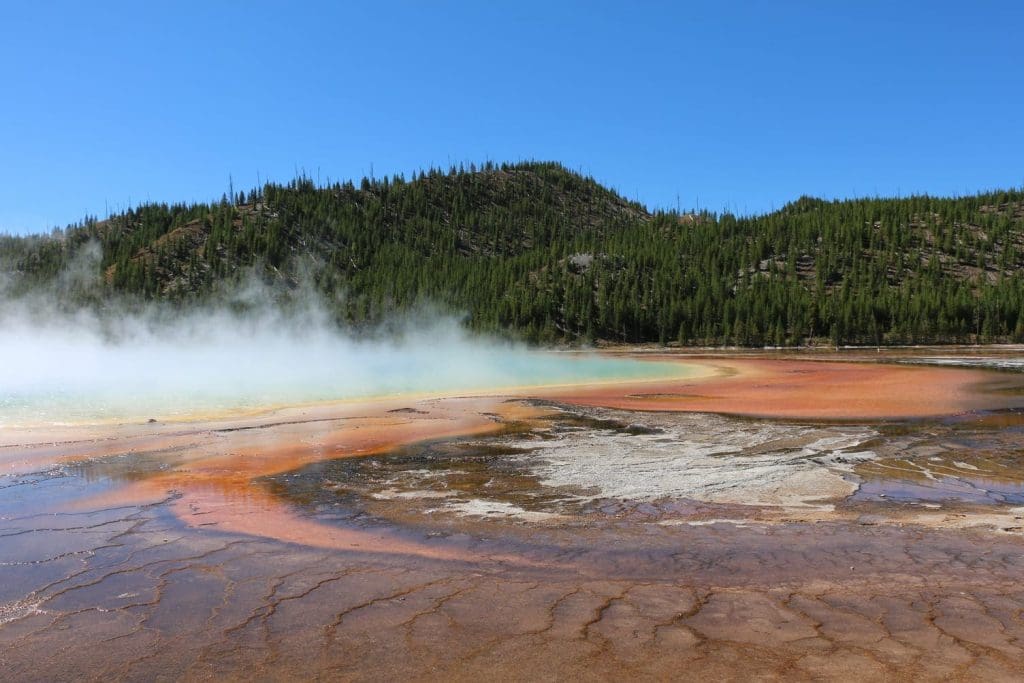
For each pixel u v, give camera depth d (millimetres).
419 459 13469
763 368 46188
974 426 16969
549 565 7098
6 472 12398
